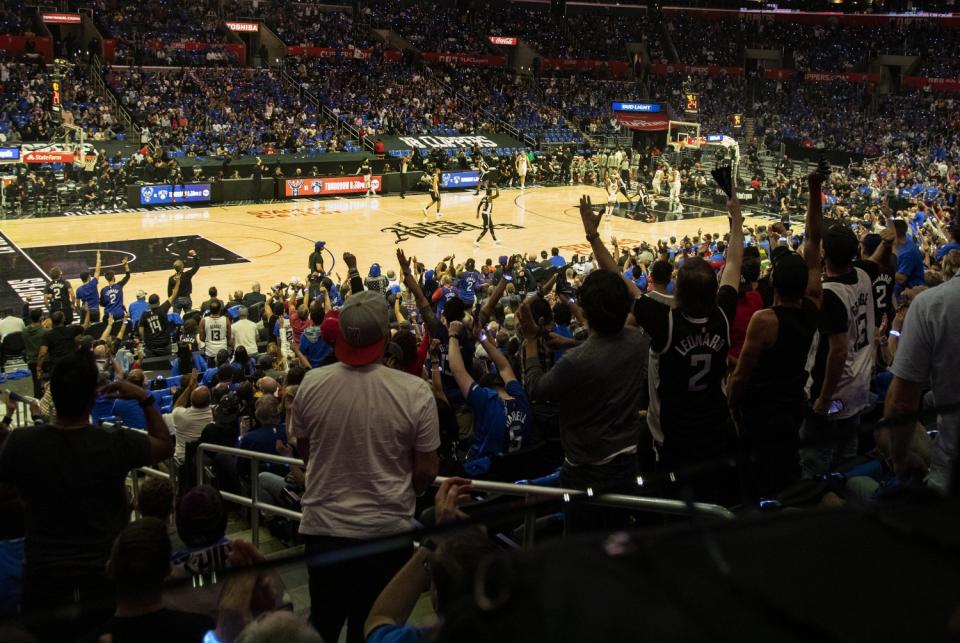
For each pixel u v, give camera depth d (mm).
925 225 22578
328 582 3061
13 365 17938
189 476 8664
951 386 3387
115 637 1812
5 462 3332
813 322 4188
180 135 39906
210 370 13742
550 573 853
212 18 49156
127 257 27781
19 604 3305
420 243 31141
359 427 3379
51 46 43375
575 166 45156
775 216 37688
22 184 33031
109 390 3645
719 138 43125
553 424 6477
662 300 4707
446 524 1361
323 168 40281
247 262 27750
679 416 3955
